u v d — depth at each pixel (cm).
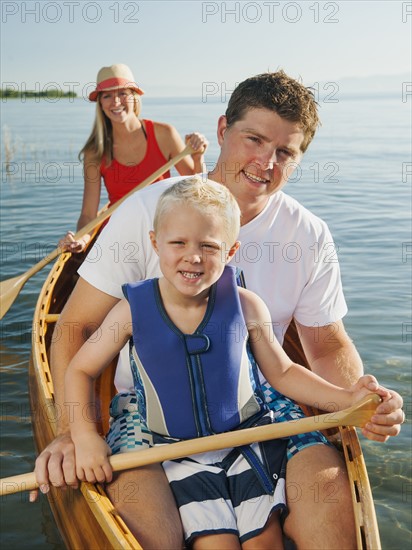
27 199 699
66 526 193
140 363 163
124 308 167
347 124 1948
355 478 163
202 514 155
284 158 190
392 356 332
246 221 193
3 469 255
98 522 154
